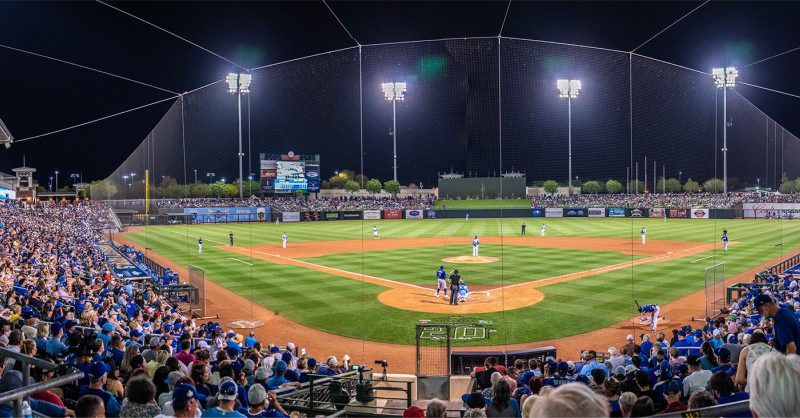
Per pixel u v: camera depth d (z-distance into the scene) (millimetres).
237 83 60750
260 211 74750
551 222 67438
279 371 9766
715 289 22766
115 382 7629
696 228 55312
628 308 21219
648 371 9219
